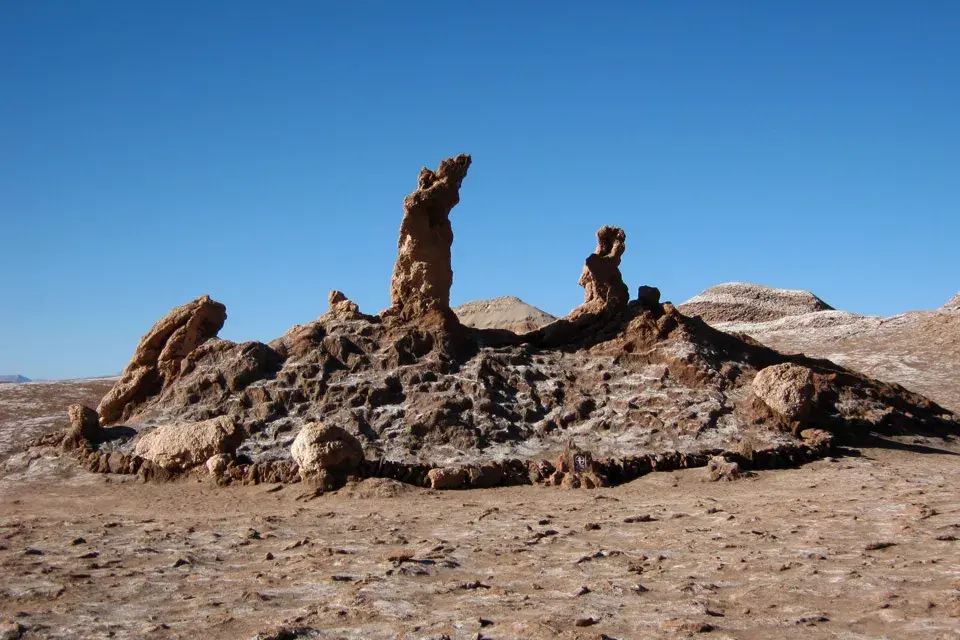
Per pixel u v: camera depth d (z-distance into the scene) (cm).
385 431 2681
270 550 1548
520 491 2345
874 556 1314
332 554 1477
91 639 991
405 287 3169
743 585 1169
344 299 3372
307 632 988
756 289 7969
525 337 3334
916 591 1088
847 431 3000
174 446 2547
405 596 1155
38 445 2800
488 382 2923
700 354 3080
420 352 3006
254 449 2602
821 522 1641
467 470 2425
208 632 1007
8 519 1994
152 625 1041
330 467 2389
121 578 1324
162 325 3058
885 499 1897
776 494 2109
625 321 3306
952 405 3956
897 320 5781
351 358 2961
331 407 2773
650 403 2878
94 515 2064
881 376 4550
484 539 1608
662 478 2423
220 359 2977
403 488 2322
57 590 1236
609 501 2127
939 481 2202
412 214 3162
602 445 2691
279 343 3086
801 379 2816
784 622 973
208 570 1380
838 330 5847
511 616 1032
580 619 997
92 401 3797
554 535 1627
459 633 965
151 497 2327
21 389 4003
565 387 2981
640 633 950
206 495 2331
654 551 1437
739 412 2838
